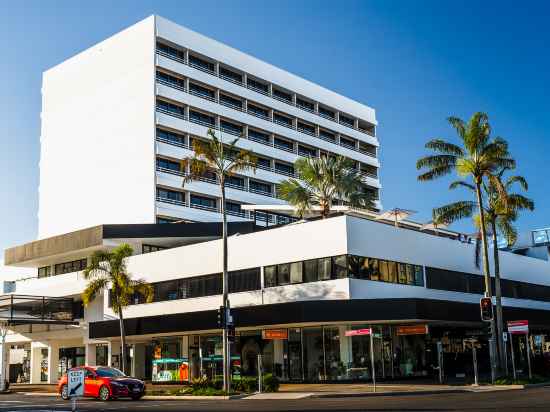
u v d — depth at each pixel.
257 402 25.83
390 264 39.69
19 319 49.44
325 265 37.81
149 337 47.34
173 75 66.62
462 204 36.16
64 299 53.22
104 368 31.66
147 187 61.81
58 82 73.56
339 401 25.02
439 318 36.75
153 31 64.38
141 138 63.25
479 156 35.47
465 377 39.47
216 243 44.16
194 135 66.56
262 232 41.53
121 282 42.59
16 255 59.59
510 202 37.56
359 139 88.94
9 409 25.05
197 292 44.66
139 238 50.88
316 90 83.25
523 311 45.41
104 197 65.44
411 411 18.67
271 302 39.88
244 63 73.94
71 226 68.31
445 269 44.31
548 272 57.09
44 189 72.25
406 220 48.25
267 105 75.50
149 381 48.50
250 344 41.34
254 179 72.19
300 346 38.81
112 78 67.31
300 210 49.06
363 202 49.03
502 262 50.69
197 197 66.81
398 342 39.25
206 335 43.97
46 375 58.88
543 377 36.03
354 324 37.38
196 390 32.03
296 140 78.19
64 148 71.06
